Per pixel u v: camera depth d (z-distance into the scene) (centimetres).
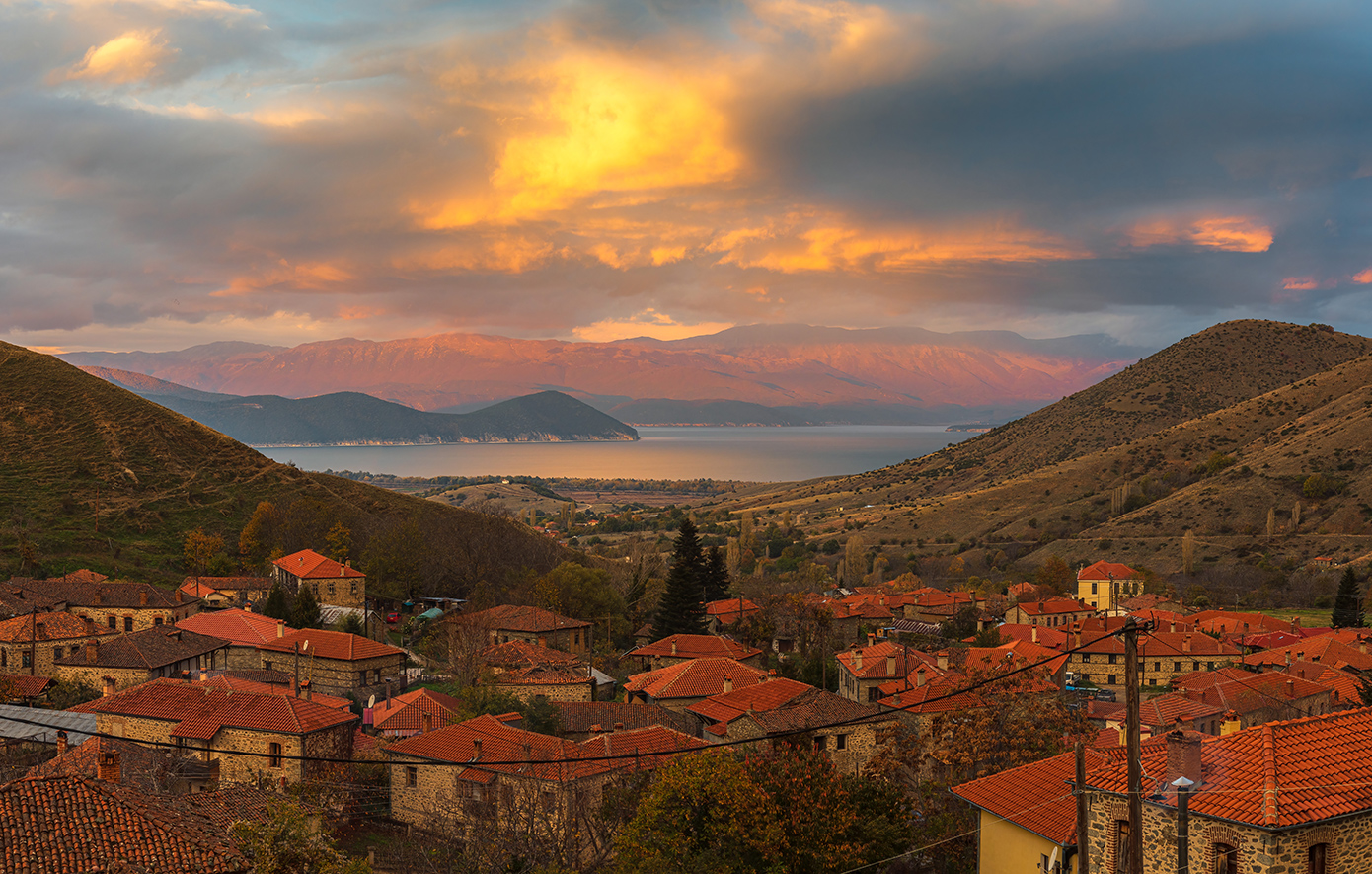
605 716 6925
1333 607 16475
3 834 2975
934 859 4219
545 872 3962
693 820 3925
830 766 4222
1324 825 2670
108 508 16112
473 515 16962
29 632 8638
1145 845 2948
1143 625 2572
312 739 5691
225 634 9112
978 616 13875
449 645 9538
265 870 3228
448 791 5250
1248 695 8394
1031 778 3962
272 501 17450
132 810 3262
